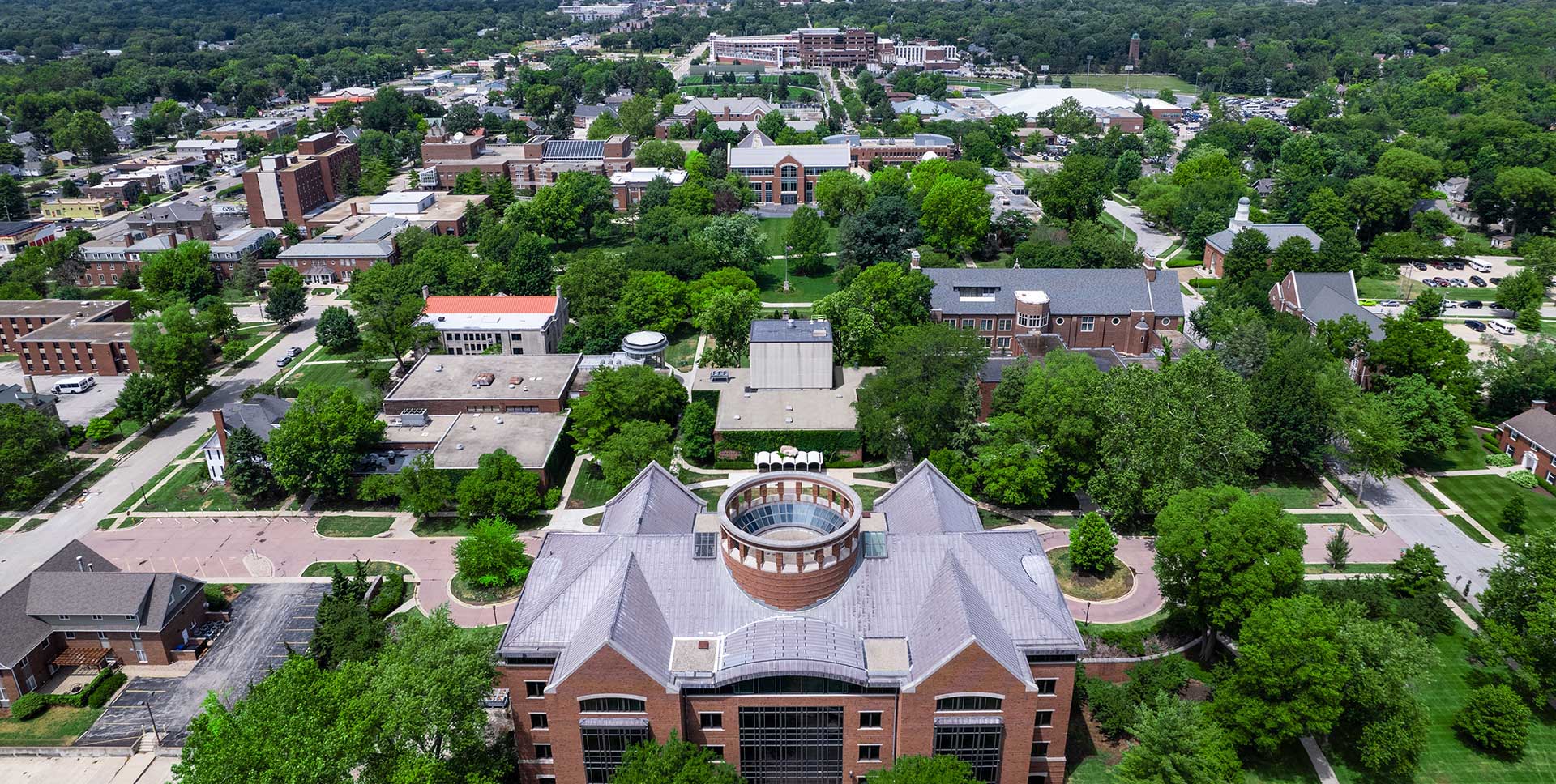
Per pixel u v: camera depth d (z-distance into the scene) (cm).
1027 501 12338
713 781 7206
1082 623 10306
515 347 17725
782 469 13688
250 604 10881
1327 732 8419
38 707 9356
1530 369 14838
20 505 13125
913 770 7306
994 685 7650
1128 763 7825
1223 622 9088
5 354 18988
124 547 12069
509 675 8006
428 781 6800
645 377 14050
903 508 9988
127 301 19688
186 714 9325
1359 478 13525
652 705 7731
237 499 13238
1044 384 12344
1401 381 13912
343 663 8406
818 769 8169
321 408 12912
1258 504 9456
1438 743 8875
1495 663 9794
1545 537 9306
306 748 6456
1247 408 11938
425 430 14300
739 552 8206
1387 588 10656
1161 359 16062
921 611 8231
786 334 15100
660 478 10206
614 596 8062
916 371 12925
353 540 12162
